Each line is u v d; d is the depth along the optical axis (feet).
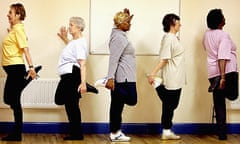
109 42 16.19
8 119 17.61
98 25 17.71
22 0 17.48
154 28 17.89
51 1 17.61
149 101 18.16
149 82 16.69
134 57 16.05
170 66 16.34
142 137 17.40
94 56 17.81
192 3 18.08
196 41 18.21
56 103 16.02
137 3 17.81
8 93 15.30
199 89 18.37
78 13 17.70
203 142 16.34
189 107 18.37
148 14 17.87
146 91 18.12
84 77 15.64
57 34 17.67
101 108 18.02
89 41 17.75
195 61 18.28
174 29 16.46
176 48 16.26
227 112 18.42
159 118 18.22
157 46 17.95
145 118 18.20
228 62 16.72
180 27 18.02
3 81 17.28
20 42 15.07
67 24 17.69
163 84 16.46
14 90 15.29
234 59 16.88
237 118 18.45
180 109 18.34
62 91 15.79
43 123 17.76
